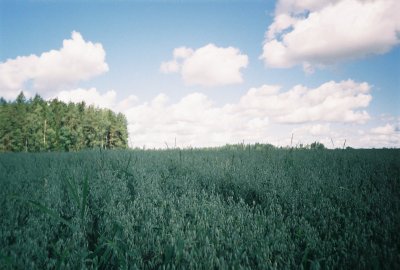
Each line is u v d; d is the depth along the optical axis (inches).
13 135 1897.1
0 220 121.6
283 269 82.5
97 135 2281.0
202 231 104.8
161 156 327.6
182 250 88.4
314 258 89.9
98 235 113.0
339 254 92.7
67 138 2057.1
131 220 121.6
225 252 91.0
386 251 88.4
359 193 156.3
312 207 133.8
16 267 82.6
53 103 2132.1
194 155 330.0
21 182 197.8
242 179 185.3
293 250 92.7
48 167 257.1
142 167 235.1
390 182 179.2
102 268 87.4
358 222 113.7
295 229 112.9
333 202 146.1
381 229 106.0
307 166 230.2
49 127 1996.8
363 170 203.5
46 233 109.7
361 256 83.7
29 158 363.3
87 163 269.0
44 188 168.1
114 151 444.8
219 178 195.6
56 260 86.4
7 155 471.2
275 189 163.5
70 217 130.4
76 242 96.3
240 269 78.0
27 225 117.6
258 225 112.6
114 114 2502.5
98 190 164.4
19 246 94.1
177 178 205.8
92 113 2313.0
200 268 80.0
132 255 87.9
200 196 153.5
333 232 110.3
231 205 135.4
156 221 119.1
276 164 245.1
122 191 164.9
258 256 85.9
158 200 151.3
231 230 106.7
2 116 1889.8
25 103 2078.0
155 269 87.8
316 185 168.1
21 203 138.6
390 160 242.2
